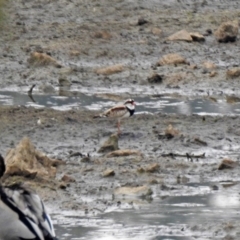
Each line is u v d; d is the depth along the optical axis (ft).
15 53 78.23
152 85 70.49
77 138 53.21
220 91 69.46
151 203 41.50
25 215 25.77
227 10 96.27
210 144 52.80
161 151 50.88
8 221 25.68
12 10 91.25
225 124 57.31
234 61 78.48
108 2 95.91
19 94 66.80
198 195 42.91
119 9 94.07
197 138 52.80
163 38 84.28
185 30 84.38
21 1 94.48
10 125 55.52
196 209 40.57
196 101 65.92
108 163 47.67
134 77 72.33
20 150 44.32
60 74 72.69
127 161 48.14
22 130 54.49
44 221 25.89
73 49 80.12
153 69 74.84
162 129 55.52
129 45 81.92
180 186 44.24
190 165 47.83
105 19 90.89
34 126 55.42
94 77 72.23
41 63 74.49
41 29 86.12
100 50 80.12
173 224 38.40
